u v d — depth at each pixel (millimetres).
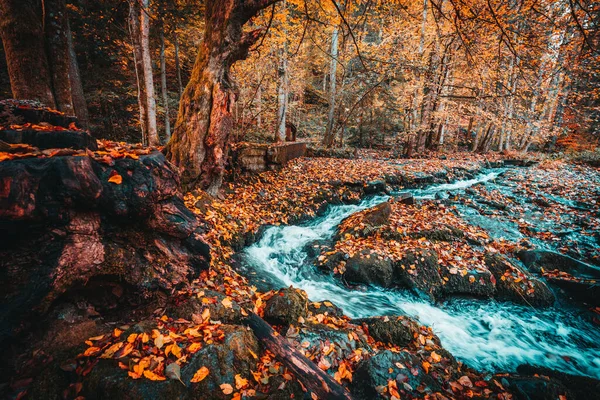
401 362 2629
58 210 2104
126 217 2590
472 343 3723
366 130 18281
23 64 3896
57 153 2283
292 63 14172
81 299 2355
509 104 13156
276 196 7535
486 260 5055
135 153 2916
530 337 3893
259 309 3152
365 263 4816
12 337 1872
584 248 5953
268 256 5438
